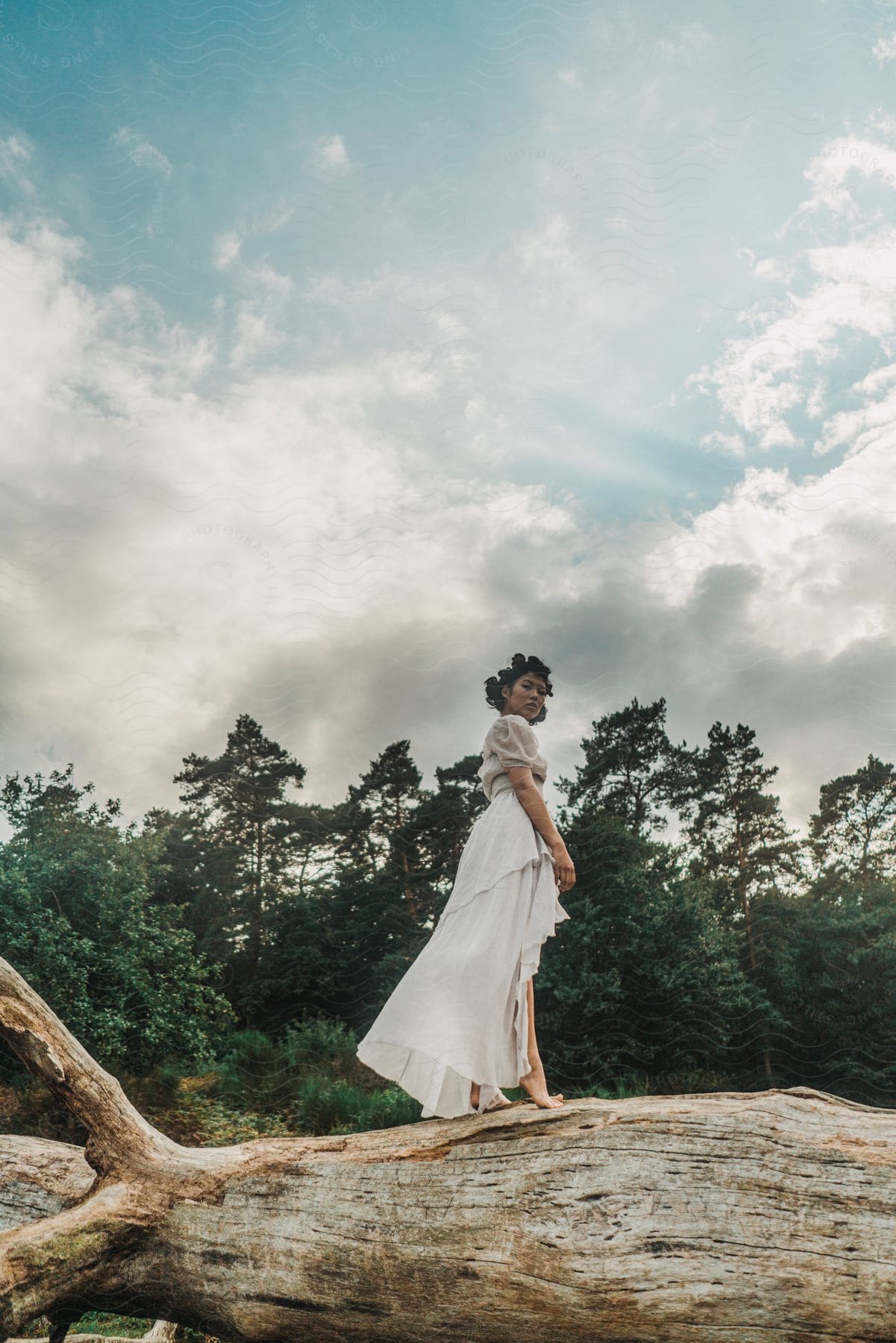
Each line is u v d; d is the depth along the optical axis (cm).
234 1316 308
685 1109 289
